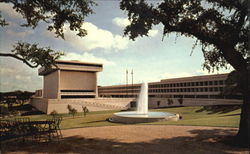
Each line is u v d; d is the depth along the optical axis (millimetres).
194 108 33625
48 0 10875
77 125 16953
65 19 11570
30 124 9016
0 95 31953
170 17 9242
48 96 64250
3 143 8219
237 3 8312
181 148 7312
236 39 8570
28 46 12086
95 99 47094
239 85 8383
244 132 7621
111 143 8414
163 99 52406
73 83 59031
